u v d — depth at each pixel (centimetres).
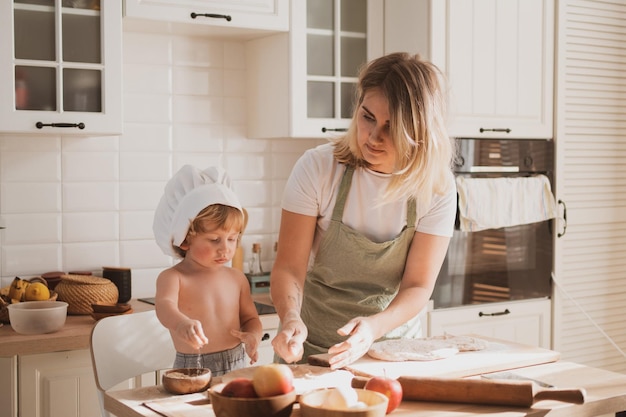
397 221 196
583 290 359
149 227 319
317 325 202
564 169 348
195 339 180
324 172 194
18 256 296
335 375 162
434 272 196
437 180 190
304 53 309
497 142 329
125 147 313
